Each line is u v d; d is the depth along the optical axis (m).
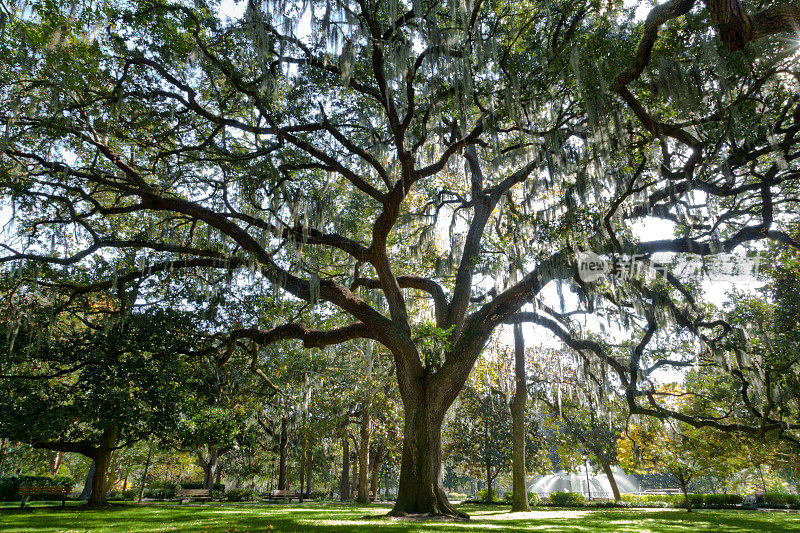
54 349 14.48
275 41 11.27
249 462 37.69
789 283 13.81
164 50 11.25
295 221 12.41
